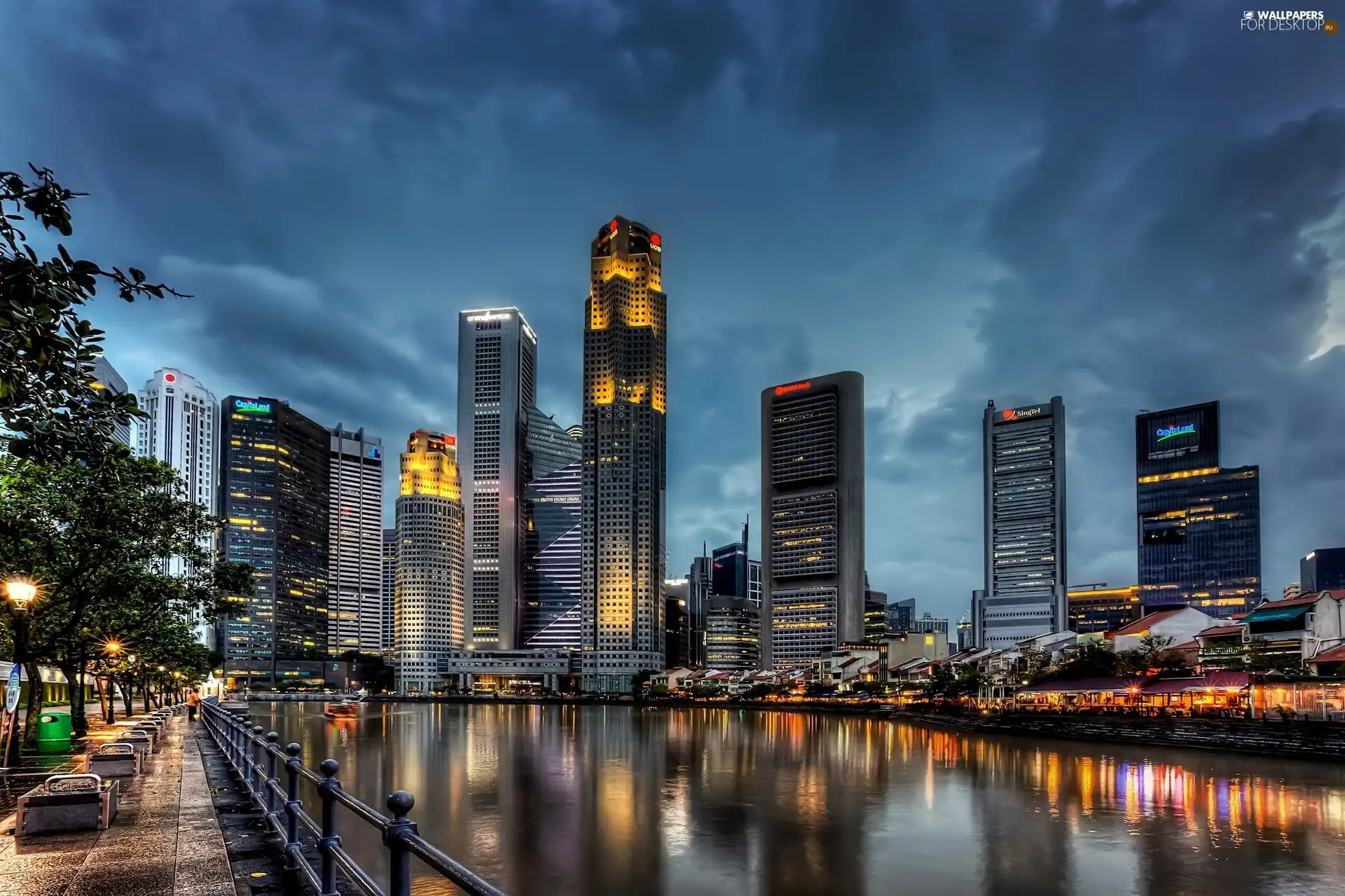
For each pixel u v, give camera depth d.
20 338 8.99
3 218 9.17
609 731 137.12
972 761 81.31
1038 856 41.19
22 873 12.20
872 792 61.91
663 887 36.44
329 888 9.23
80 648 45.16
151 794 20.00
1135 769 72.19
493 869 39.16
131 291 10.10
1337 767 70.31
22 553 29.19
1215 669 102.75
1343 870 38.09
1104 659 119.00
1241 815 50.16
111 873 12.23
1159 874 37.81
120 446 11.58
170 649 61.06
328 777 9.58
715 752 94.25
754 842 44.59
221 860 13.05
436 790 63.59
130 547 35.97
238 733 23.77
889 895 35.31
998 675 149.50
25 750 34.00
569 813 53.47
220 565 45.47
